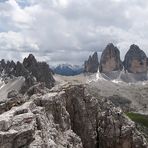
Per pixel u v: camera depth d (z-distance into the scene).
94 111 87.19
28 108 63.75
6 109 77.25
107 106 90.38
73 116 85.31
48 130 63.06
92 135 84.81
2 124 53.28
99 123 87.12
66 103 84.94
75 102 86.19
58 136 67.12
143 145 86.12
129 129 86.38
